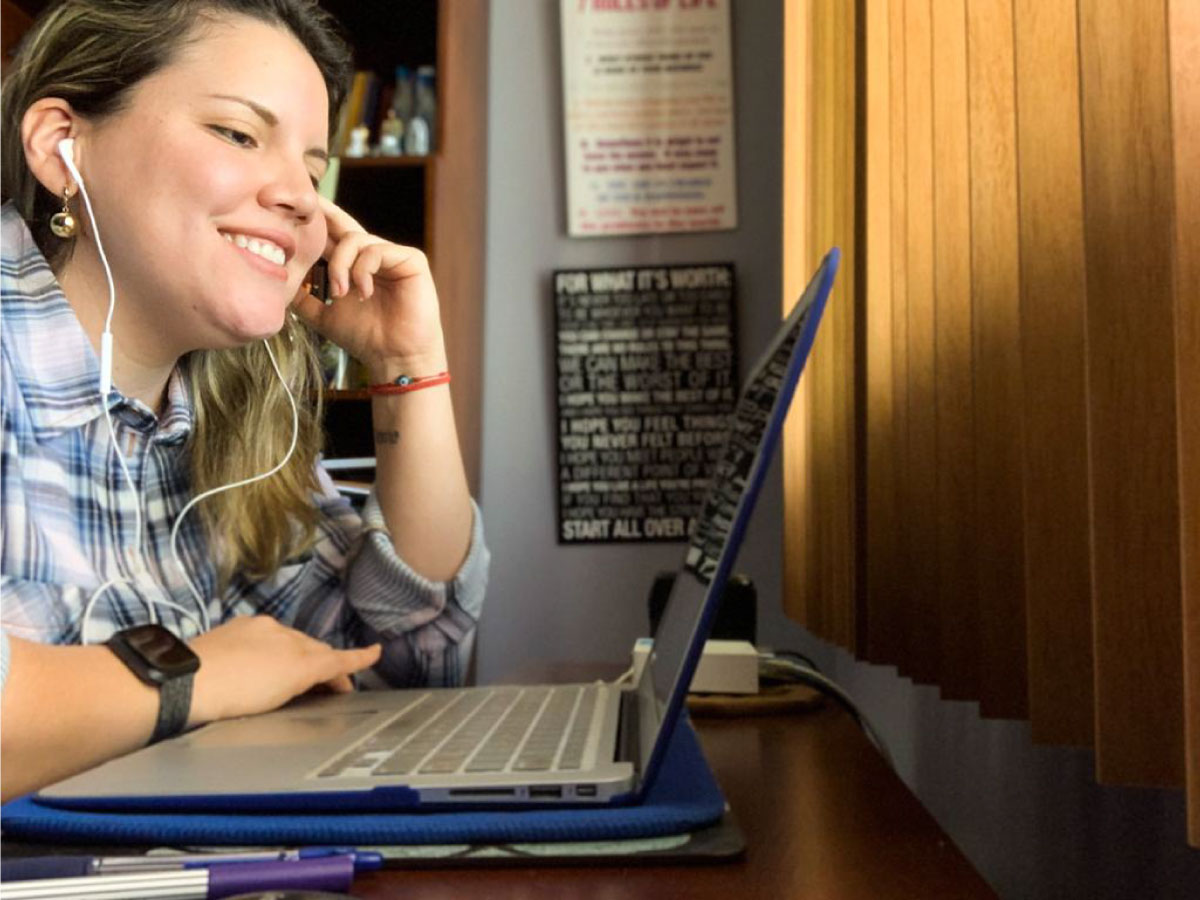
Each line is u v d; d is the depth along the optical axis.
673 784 0.61
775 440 0.53
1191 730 0.60
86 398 1.00
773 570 2.86
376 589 1.24
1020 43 0.93
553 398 2.98
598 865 0.52
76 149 0.96
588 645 2.93
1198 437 0.60
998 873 1.50
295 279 1.03
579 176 2.98
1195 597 0.60
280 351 1.19
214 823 0.54
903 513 1.47
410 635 1.25
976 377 1.11
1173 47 0.61
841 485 1.80
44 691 0.66
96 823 0.54
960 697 1.21
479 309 2.88
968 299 1.22
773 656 1.15
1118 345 0.73
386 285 1.24
